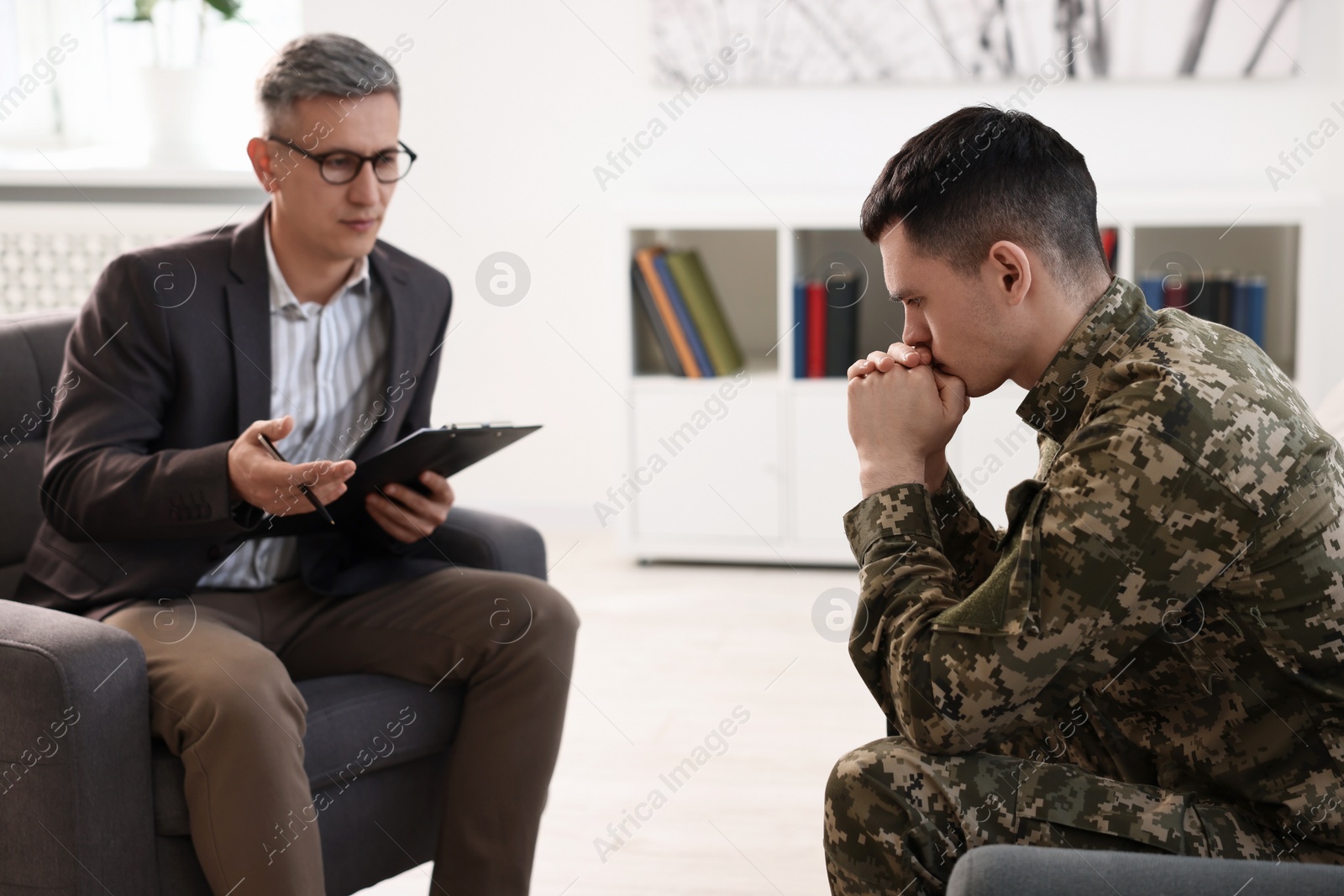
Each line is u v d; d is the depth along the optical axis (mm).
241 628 1646
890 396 1137
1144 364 1015
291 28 3686
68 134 3783
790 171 3525
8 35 3697
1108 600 965
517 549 1810
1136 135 3355
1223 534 958
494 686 1577
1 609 1393
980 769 1036
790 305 3293
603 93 3564
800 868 1860
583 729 2379
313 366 1744
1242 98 3295
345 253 1678
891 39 3400
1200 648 1029
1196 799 1045
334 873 1496
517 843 1562
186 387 1603
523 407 3738
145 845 1354
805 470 3334
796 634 2877
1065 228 1076
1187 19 3266
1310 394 3119
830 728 2357
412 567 1722
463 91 3611
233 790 1322
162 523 1500
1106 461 977
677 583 3301
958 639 999
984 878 867
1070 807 1013
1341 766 989
